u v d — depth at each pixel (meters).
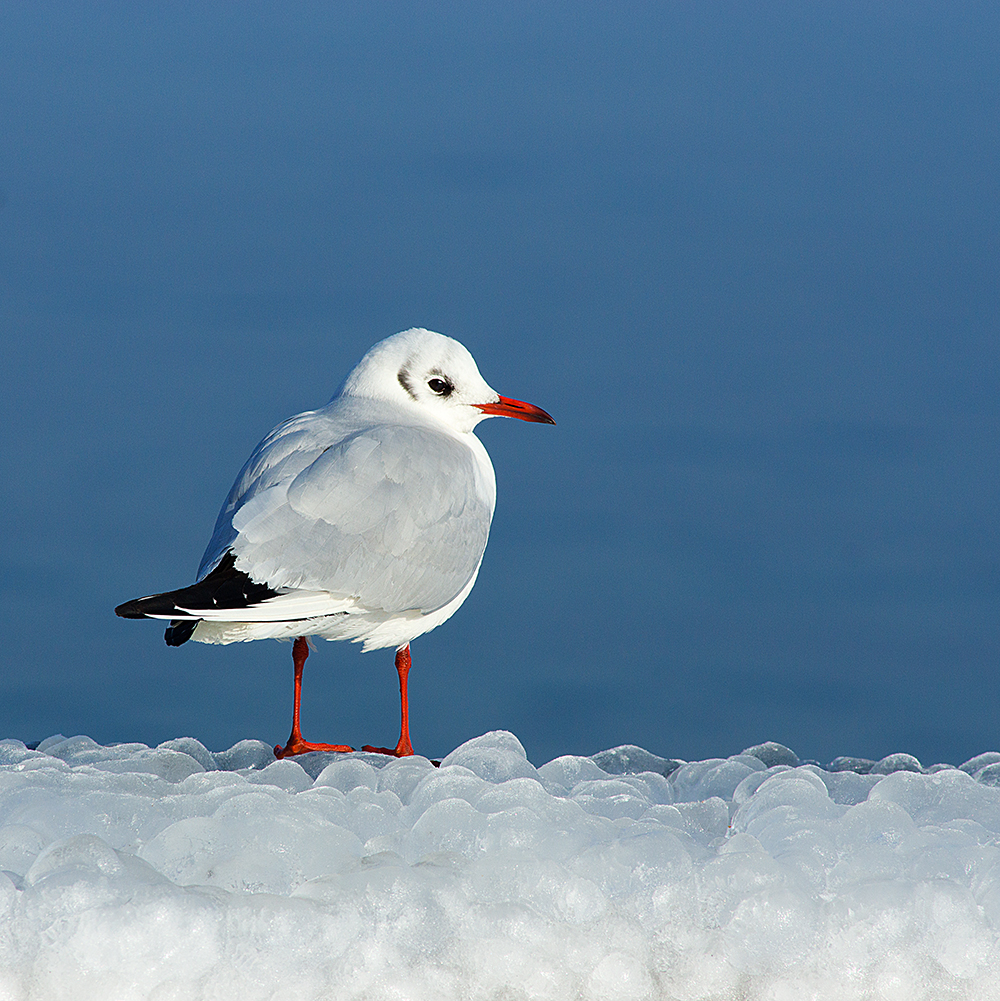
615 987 9.59
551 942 9.62
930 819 11.79
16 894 9.27
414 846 10.55
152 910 9.21
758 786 12.44
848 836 10.91
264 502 14.95
